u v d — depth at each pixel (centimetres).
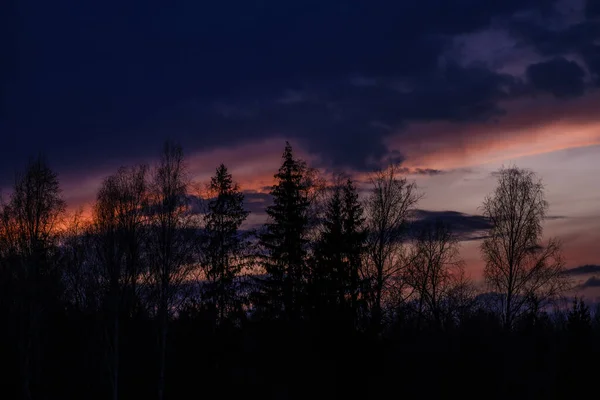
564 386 4081
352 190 5031
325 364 2977
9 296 5159
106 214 5122
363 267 4669
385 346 3097
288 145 5231
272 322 3497
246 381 3884
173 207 5172
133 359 5262
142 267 5147
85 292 5309
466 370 3753
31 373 5009
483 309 5194
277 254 4994
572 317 4484
